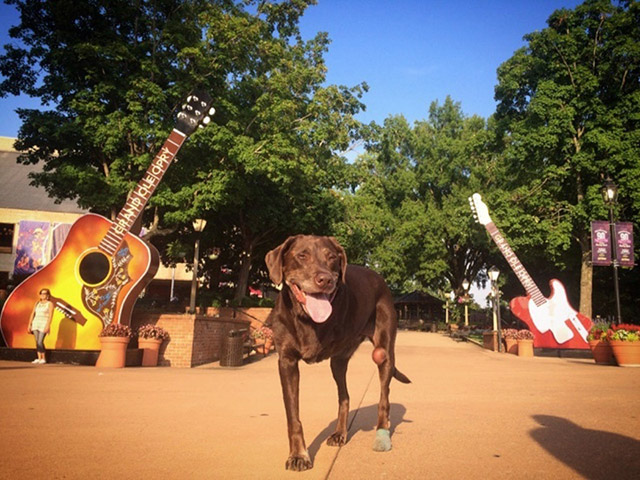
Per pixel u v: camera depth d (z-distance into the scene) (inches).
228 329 598.5
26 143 627.2
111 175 618.8
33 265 1363.2
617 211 893.2
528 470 116.9
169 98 644.7
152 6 655.1
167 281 1646.2
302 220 896.3
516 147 1005.8
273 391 275.3
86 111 589.9
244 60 668.1
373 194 1179.9
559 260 1093.8
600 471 115.1
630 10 940.0
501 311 1732.3
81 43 585.6
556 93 946.7
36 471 116.3
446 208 1507.1
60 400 224.8
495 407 216.4
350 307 137.6
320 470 117.7
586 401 232.1
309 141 835.4
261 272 1158.3
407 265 1589.6
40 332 412.5
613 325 493.0
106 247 446.0
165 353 470.6
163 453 133.6
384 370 150.3
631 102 928.9
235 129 671.8
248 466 121.1
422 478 111.2
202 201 635.5
